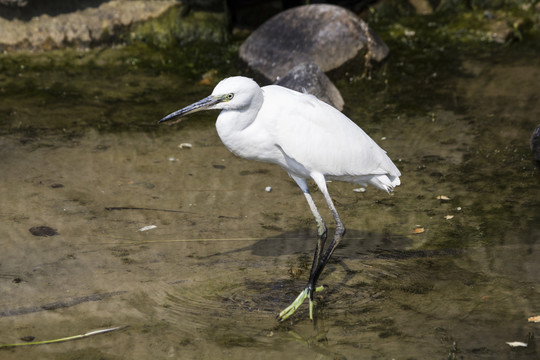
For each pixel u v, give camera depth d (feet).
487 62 55.31
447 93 49.01
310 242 29.66
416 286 25.95
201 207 32.73
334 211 25.04
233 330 23.09
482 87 49.96
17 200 32.50
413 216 32.04
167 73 52.90
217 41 59.41
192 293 25.40
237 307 24.57
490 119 44.06
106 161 37.68
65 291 25.23
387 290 25.75
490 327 22.99
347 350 21.88
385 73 53.16
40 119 43.42
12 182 34.45
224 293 25.50
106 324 23.20
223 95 23.26
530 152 38.99
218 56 56.44
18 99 46.68
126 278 26.30
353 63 51.34
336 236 24.85
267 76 50.19
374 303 24.86
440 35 61.57
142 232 30.09
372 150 25.64
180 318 23.71
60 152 38.60
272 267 27.50
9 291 25.12
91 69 52.95
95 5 56.85
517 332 22.65
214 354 21.67
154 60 55.26
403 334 22.75
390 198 34.06
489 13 63.67
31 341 22.09
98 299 24.76
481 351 21.61
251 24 63.72
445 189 34.81
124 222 30.94
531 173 36.29
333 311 24.39
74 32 55.77
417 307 24.48
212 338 22.57
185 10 58.75
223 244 29.30
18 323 23.09
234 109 23.65
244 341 22.45
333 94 45.60
